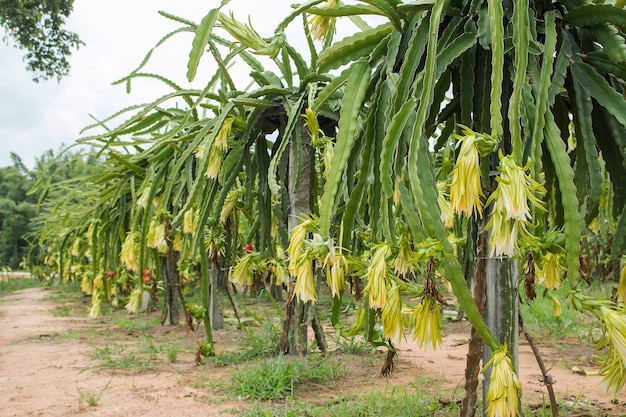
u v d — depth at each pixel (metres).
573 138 1.73
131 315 4.71
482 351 1.12
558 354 2.68
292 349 2.45
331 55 1.23
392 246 0.91
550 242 0.89
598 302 0.81
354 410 1.63
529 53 1.00
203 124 2.38
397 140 0.96
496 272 1.05
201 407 1.81
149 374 2.36
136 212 3.29
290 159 2.29
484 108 1.04
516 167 0.77
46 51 9.39
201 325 3.64
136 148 3.19
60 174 15.58
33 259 11.55
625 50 0.94
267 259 2.48
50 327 4.25
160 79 2.42
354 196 1.10
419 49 1.04
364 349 2.57
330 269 0.99
